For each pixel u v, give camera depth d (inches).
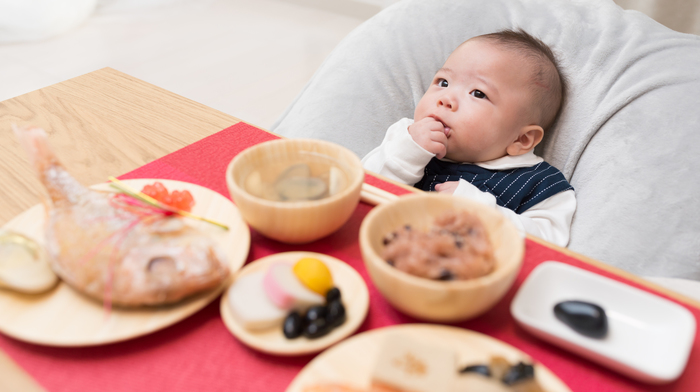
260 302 17.3
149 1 117.8
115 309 17.5
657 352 17.1
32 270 17.6
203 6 119.8
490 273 17.6
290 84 86.7
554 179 39.4
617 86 39.5
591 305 17.6
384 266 16.3
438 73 42.1
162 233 18.1
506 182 39.7
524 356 15.6
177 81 86.4
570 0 46.7
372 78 46.1
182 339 17.6
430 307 16.3
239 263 19.7
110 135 29.5
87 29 104.8
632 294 18.6
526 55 39.6
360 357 15.6
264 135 29.8
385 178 27.2
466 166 42.0
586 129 40.3
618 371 16.7
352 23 112.5
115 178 25.0
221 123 31.2
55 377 16.1
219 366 16.7
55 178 18.8
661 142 35.9
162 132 30.0
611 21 42.7
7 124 30.2
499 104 39.2
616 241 34.4
